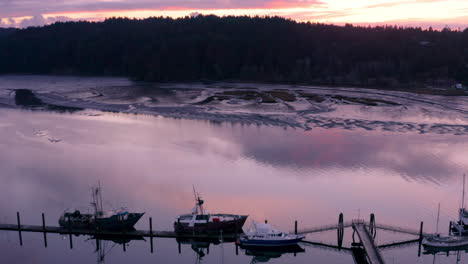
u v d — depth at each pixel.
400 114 165.38
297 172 100.00
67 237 74.56
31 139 132.12
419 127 144.00
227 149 118.44
